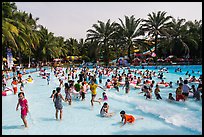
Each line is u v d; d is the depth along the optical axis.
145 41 50.09
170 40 47.25
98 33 50.75
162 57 52.19
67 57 70.44
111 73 30.55
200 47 45.88
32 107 12.61
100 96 15.27
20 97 9.04
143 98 14.26
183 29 47.47
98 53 52.38
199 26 47.59
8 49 33.75
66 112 11.38
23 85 19.98
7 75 26.08
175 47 47.69
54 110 11.88
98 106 12.50
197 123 9.25
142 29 47.56
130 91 16.88
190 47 47.16
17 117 10.58
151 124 9.36
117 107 12.23
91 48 51.03
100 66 45.12
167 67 39.88
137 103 12.98
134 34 49.00
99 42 50.22
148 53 53.00
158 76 24.95
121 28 48.97
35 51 53.69
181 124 9.19
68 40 85.25
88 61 60.94
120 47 50.41
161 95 15.10
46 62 59.91
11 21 29.97
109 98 14.55
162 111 11.12
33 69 41.72
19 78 22.56
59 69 36.31
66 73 32.81
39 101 14.25
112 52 58.16
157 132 8.51
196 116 10.17
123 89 17.78
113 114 10.88
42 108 12.35
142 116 10.47
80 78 21.56
